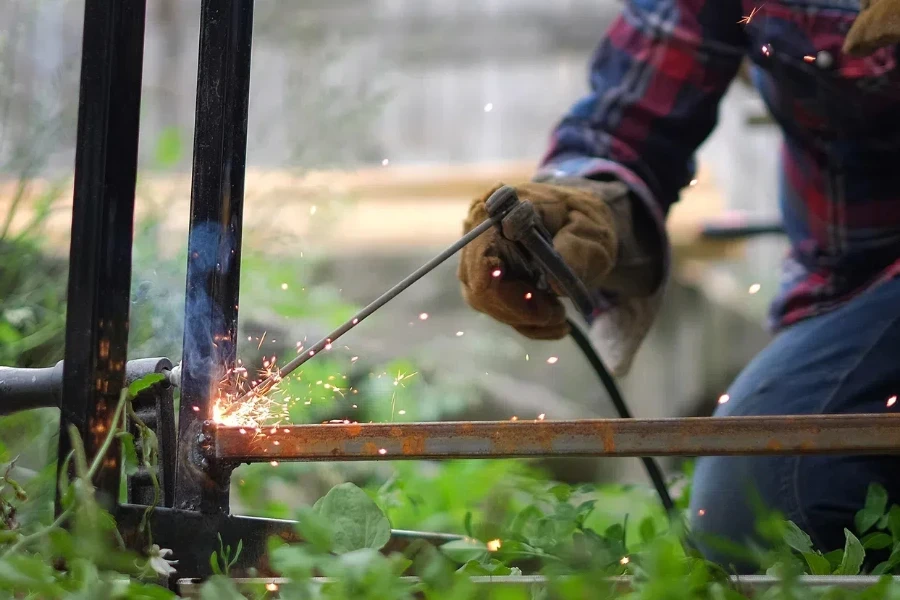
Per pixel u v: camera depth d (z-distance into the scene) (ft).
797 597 4.08
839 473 7.77
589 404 25.00
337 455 4.88
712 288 25.36
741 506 8.03
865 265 9.06
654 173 8.73
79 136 4.86
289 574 4.18
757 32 8.58
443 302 25.50
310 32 21.16
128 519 4.81
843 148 8.79
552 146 8.79
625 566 5.26
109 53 4.85
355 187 26.20
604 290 8.19
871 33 5.46
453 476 11.64
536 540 6.47
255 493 11.75
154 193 13.80
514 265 6.44
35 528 6.42
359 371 16.43
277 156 16.61
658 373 25.00
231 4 5.22
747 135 28.14
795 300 9.48
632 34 9.07
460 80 34.65
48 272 11.36
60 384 5.02
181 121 25.41
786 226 9.92
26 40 13.30
